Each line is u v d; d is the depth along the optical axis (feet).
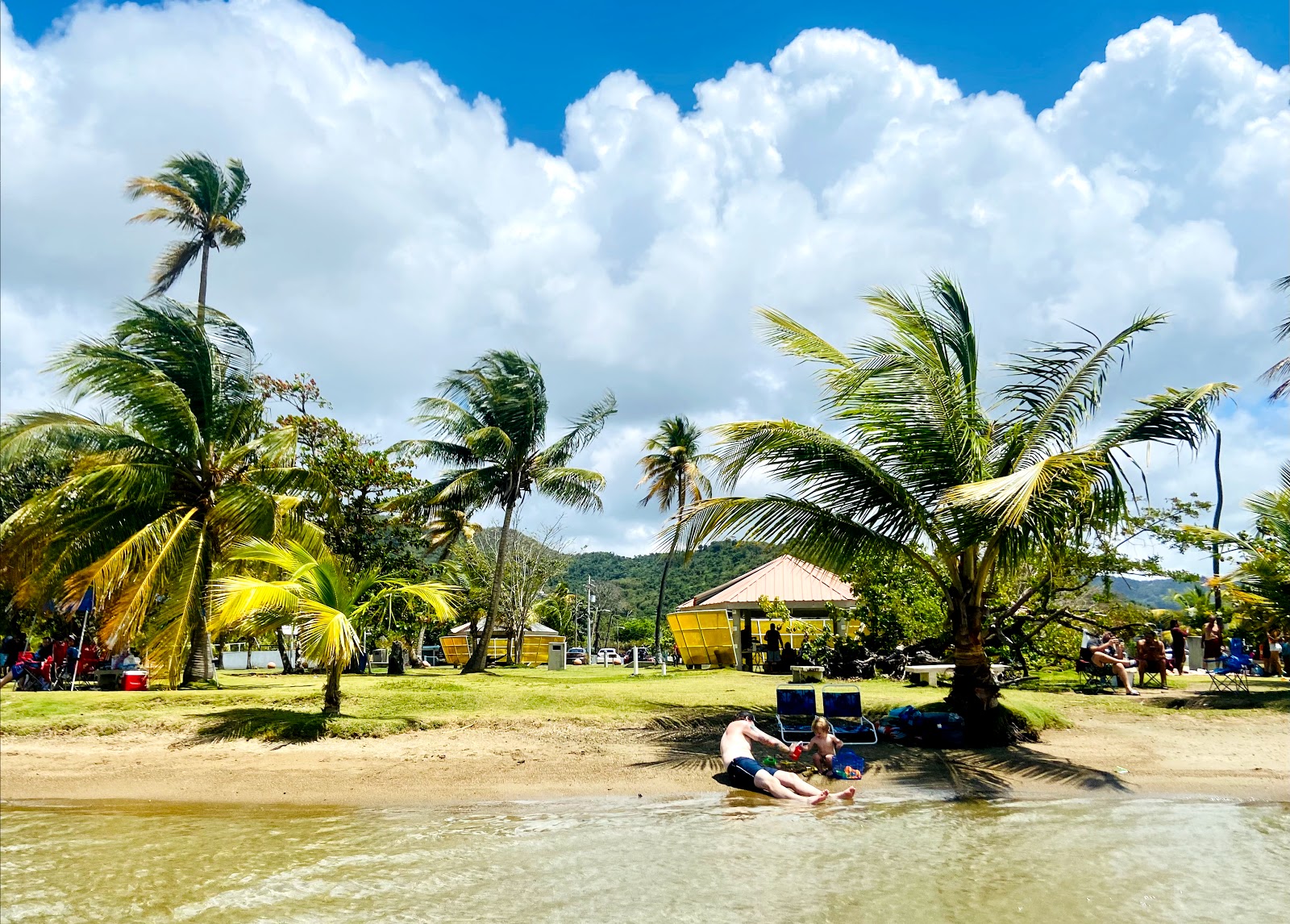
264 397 87.10
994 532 37.68
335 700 44.62
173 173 93.91
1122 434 36.88
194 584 55.11
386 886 21.67
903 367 38.60
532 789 33.96
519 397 98.58
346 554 87.10
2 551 55.93
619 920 19.27
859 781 34.88
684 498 151.84
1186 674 72.74
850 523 40.98
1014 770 36.19
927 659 72.84
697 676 77.61
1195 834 26.81
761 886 21.62
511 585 151.94
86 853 24.82
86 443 57.77
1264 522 62.54
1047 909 19.94
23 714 44.19
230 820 29.25
